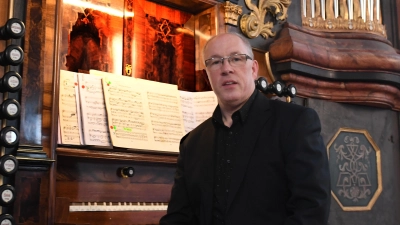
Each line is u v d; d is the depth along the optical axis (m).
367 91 5.34
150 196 3.94
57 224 3.14
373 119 5.66
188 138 2.48
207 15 4.61
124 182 3.80
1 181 3.03
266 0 4.90
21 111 3.15
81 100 3.58
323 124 5.22
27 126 3.16
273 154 2.10
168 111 4.06
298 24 5.24
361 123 5.54
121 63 4.29
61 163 3.48
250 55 2.31
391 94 5.48
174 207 2.40
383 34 5.70
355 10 5.53
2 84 3.05
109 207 3.51
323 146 2.12
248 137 2.17
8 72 3.06
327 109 5.27
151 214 3.68
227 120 2.33
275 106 2.25
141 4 4.45
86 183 3.59
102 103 3.70
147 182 3.94
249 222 2.06
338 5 5.50
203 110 4.30
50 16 3.39
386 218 5.57
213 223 2.19
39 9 3.30
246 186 2.10
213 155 2.28
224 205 2.15
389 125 5.82
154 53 4.49
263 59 4.88
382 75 5.26
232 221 2.08
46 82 3.31
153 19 4.52
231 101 2.24
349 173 5.35
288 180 2.07
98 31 4.19
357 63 5.18
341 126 5.36
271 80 4.88
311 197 1.96
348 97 5.32
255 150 2.14
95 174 3.65
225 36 2.32
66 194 3.47
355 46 5.32
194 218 2.39
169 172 4.11
